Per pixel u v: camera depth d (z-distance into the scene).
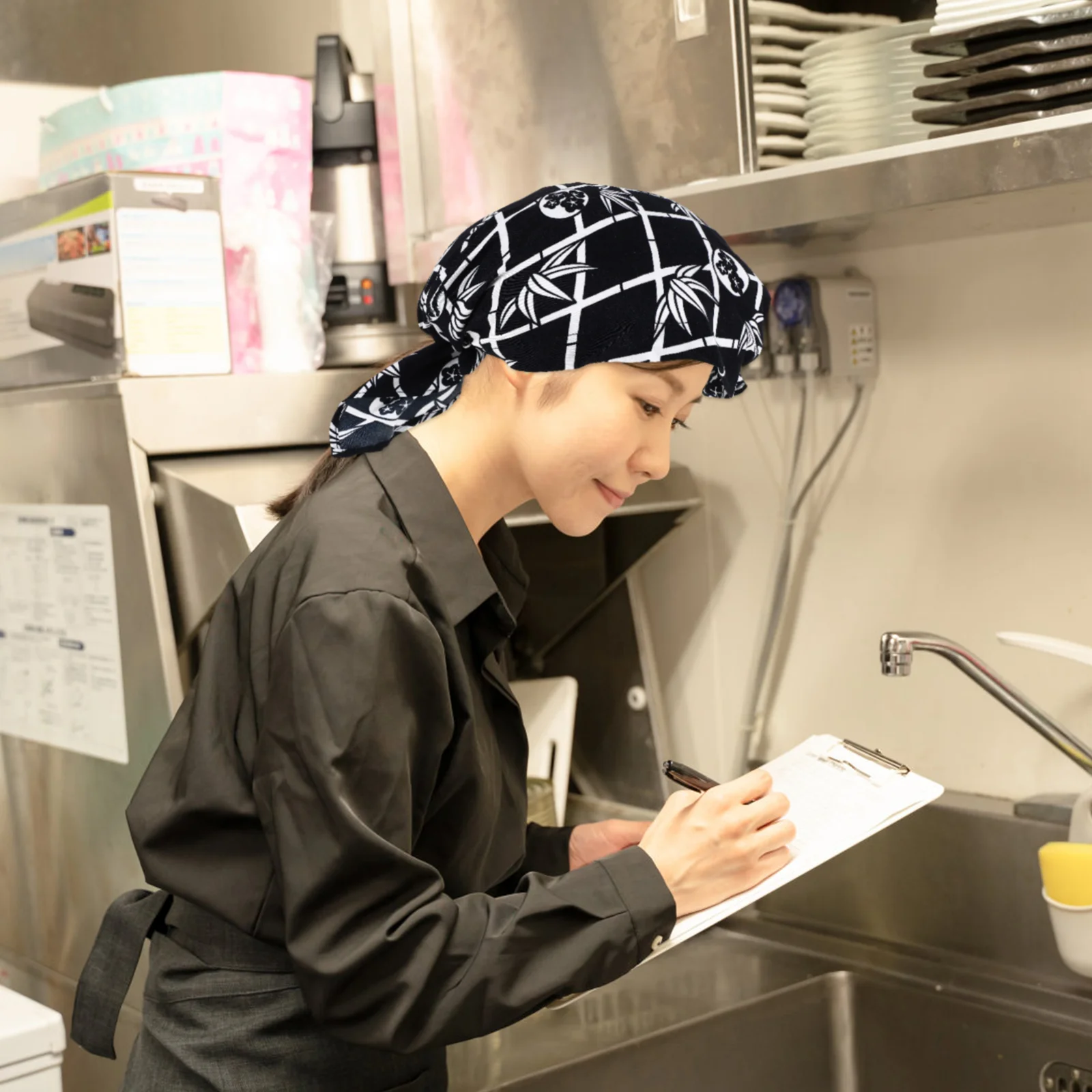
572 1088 1.28
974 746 1.51
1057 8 1.10
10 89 1.78
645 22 1.35
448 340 0.97
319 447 1.45
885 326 1.55
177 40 1.90
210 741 0.93
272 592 0.91
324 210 1.66
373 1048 0.84
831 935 1.59
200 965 0.96
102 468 1.37
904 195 1.14
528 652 1.94
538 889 0.89
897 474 1.55
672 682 1.84
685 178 1.34
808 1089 1.46
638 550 1.78
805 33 1.45
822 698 1.66
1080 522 1.39
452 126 1.56
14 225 1.50
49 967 1.58
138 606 1.36
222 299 1.42
